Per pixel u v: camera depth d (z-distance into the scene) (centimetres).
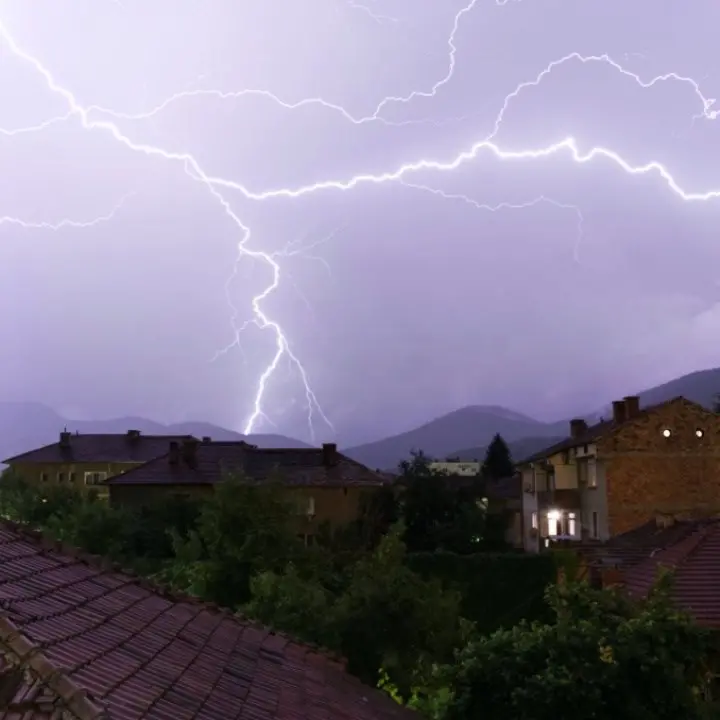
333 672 785
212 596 1709
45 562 681
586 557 2239
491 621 2973
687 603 1379
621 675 851
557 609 949
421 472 4194
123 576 744
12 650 434
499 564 3025
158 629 636
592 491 3753
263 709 556
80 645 514
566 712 838
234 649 686
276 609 1331
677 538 1973
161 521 3422
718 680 1212
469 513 4034
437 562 3052
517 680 868
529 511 4803
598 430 4012
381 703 757
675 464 3609
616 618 955
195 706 499
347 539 3912
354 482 4347
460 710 866
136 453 6044
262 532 1759
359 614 1330
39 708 396
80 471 5931
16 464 5959
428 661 1252
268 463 4634
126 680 491
